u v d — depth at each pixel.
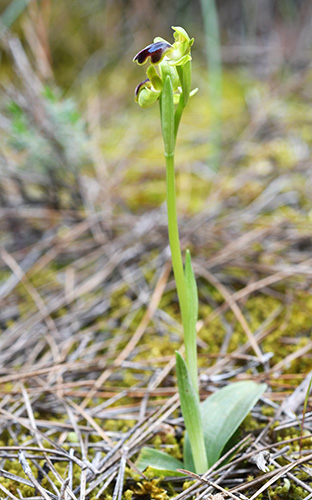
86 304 0.53
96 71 1.05
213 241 0.59
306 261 0.55
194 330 0.38
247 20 1.08
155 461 0.40
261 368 0.46
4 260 0.59
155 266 0.57
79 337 0.50
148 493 0.38
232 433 0.39
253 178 0.71
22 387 0.45
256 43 1.06
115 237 0.61
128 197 0.70
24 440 0.43
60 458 0.40
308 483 0.38
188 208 0.65
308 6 1.01
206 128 0.86
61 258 0.61
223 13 1.11
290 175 0.71
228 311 0.52
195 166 0.76
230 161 0.76
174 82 0.35
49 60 0.69
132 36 1.10
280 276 0.53
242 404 0.40
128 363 0.48
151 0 1.10
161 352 0.49
